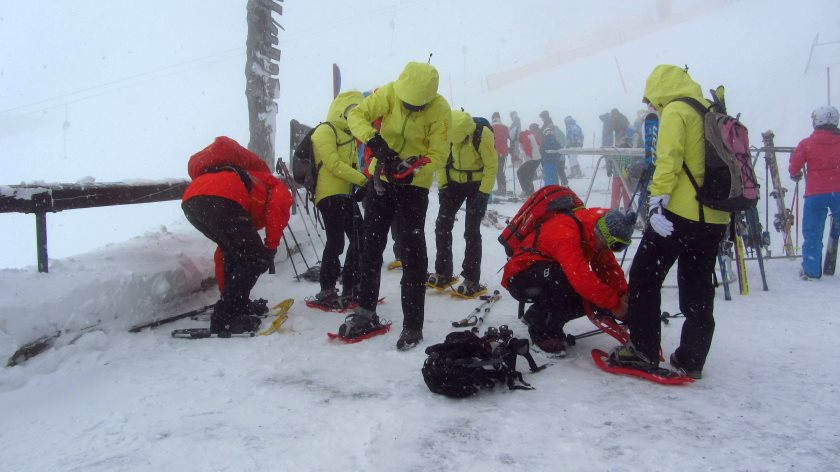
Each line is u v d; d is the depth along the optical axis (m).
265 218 4.30
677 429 2.68
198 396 3.07
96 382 3.26
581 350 3.89
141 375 3.36
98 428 2.70
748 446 2.51
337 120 4.87
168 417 2.81
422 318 3.94
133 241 5.41
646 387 3.20
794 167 6.18
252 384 3.24
